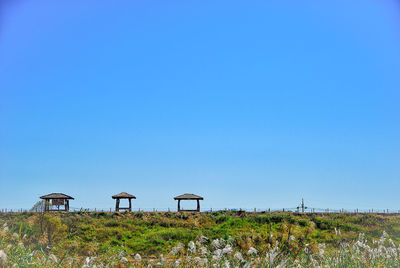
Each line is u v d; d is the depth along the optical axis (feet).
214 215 172.76
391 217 159.94
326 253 35.88
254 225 138.82
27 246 41.42
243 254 29.04
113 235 123.34
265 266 24.85
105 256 38.55
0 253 25.80
